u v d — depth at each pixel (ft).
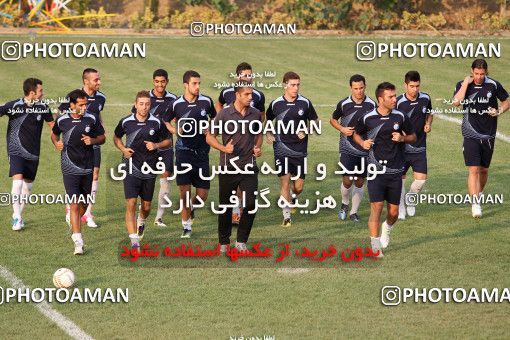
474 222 124.57
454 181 144.97
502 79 217.97
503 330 90.17
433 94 204.44
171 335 89.51
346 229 122.72
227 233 112.16
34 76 217.77
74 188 112.06
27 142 120.88
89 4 297.53
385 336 88.89
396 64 233.14
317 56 241.55
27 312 95.35
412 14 273.95
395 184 109.19
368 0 272.31
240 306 96.53
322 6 271.49
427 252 112.68
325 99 200.03
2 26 270.26
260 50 247.70
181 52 245.04
